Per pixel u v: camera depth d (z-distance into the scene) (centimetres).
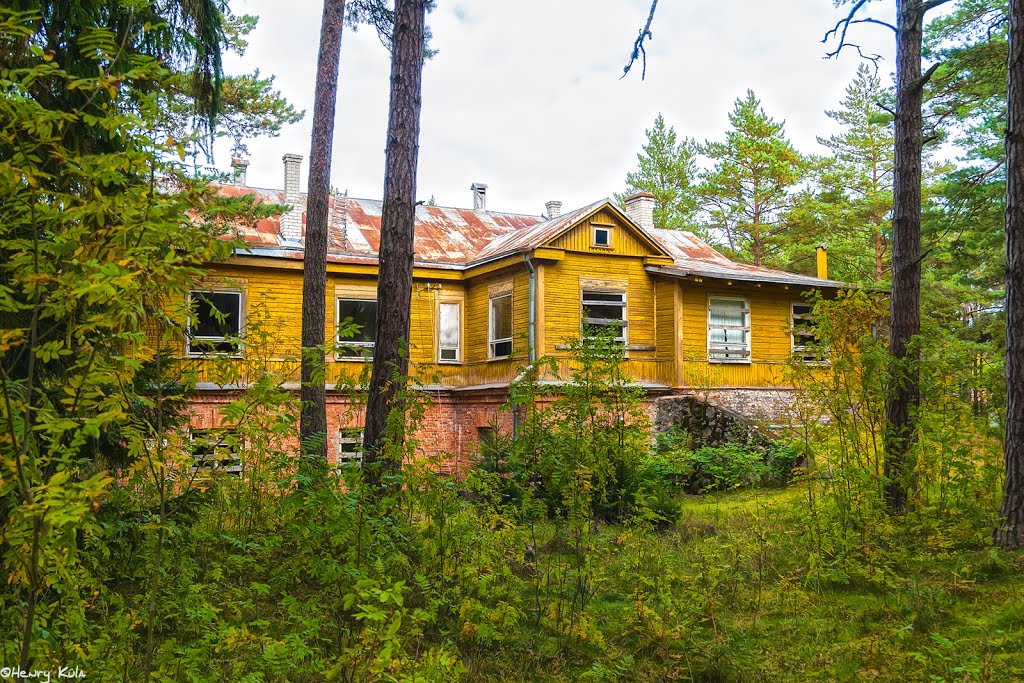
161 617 529
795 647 650
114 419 322
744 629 689
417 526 729
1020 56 846
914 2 1134
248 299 1881
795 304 2289
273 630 586
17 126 286
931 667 578
